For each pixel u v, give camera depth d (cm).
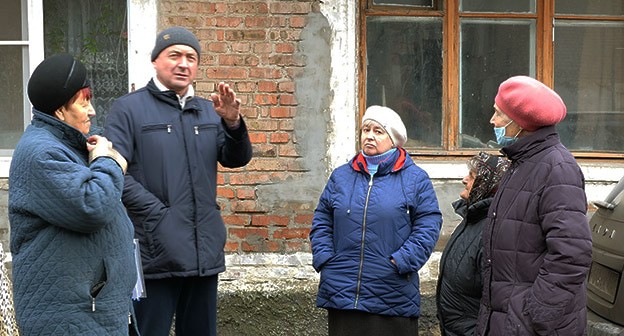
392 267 504
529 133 420
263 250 692
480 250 471
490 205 429
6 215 686
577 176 400
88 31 700
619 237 523
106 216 369
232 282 679
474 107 733
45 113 379
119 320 385
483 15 730
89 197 363
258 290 671
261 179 689
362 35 722
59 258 369
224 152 510
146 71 683
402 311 506
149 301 489
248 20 683
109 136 491
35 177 364
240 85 686
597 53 742
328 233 525
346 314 509
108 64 701
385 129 518
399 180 516
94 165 376
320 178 692
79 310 371
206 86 684
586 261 389
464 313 477
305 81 688
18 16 697
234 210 689
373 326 505
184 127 500
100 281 380
